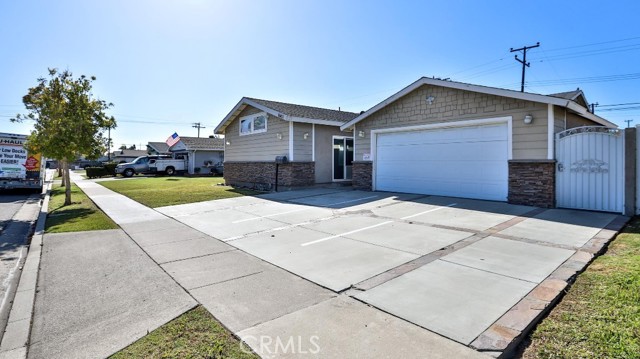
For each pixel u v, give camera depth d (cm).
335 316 337
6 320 372
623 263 455
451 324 312
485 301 356
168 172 3272
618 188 800
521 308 336
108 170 3212
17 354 297
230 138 1944
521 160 931
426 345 281
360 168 1383
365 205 1005
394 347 280
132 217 927
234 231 733
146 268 504
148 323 339
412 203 1005
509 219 759
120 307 377
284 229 737
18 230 864
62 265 530
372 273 454
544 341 287
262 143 1675
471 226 704
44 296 414
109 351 294
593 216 772
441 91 1107
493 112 987
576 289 384
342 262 503
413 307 349
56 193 1723
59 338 319
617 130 800
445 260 496
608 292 367
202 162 3391
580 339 285
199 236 697
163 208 1073
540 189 899
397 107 1239
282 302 373
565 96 1216
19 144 1695
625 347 268
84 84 1250
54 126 1170
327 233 688
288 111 1569
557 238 596
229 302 377
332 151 1675
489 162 1010
